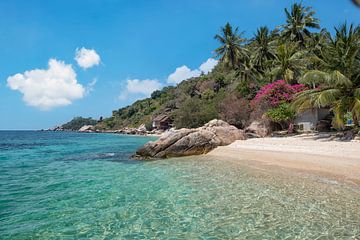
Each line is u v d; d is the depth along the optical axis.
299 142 23.22
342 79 21.73
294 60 39.69
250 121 38.44
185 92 91.19
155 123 90.75
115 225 8.61
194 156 23.62
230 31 51.75
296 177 13.58
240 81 51.41
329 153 17.92
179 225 8.45
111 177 15.98
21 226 8.62
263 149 22.25
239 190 11.88
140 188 13.02
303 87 33.25
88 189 13.12
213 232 7.86
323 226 7.88
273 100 33.31
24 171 18.81
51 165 21.62
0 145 47.19
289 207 9.48
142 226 8.48
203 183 13.47
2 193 12.61
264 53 50.03
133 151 32.84
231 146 25.42
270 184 12.58
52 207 10.45
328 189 11.29
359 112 21.44
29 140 66.38
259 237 7.41
